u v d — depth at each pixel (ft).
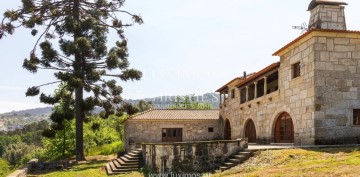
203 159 58.13
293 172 35.19
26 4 100.89
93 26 101.35
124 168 72.38
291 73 71.51
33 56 99.76
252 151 54.24
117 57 103.19
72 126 133.59
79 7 107.34
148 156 70.13
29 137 480.23
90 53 97.76
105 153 130.52
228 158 57.31
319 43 63.05
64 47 94.99
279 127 78.48
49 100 103.35
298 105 67.97
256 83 92.02
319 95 62.13
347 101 63.16
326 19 69.51
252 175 37.32
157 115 119.75
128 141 113.91
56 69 100.99
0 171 75.00
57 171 79.00
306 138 64.39
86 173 71.97
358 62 64.23
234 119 108.68
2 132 575.38
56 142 136.15
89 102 98.99
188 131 119.55
